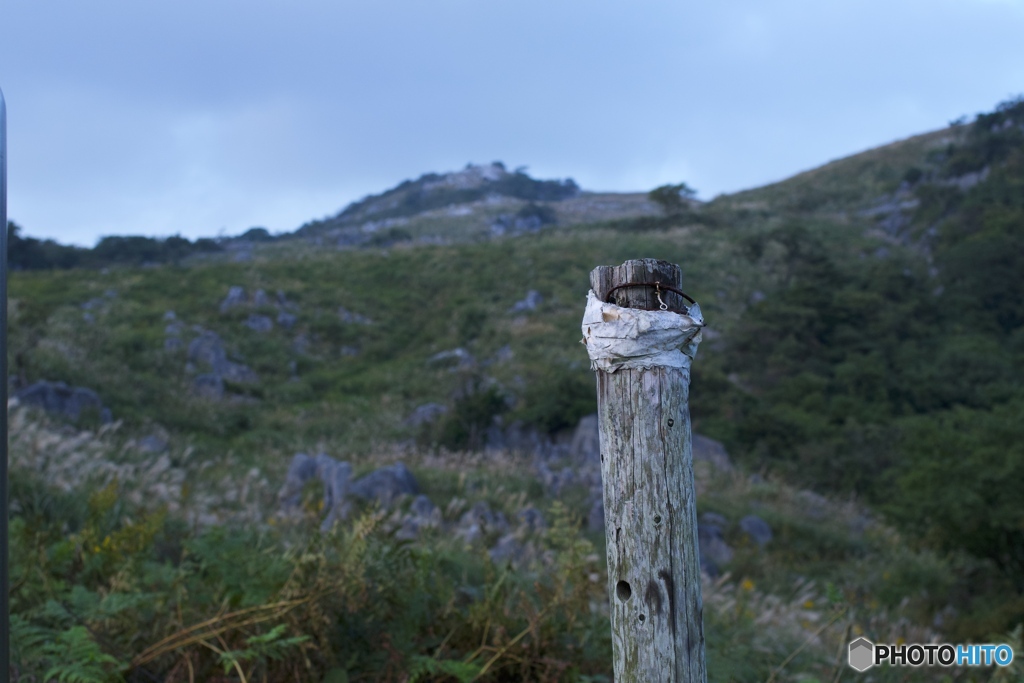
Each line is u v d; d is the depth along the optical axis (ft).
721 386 84.89
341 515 27.35
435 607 13.78
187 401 72.38
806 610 28.40
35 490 21.86
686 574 6.66
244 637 12.12
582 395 71.26
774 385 95.50
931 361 104.06
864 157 314.14
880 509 51.42
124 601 12.07
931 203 202.49
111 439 46.01
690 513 6.77
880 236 204.23
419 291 129.49
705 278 138.82
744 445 72.23
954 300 130.00
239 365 89.10
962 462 41.57
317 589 12.19
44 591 13.48
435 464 53.21
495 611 13.44
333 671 11.40
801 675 16.61
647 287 6.96
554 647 12.94
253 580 12.62
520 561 22.86
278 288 118.62
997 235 142.20
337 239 277.44
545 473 51.49
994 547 40.63
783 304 110.73
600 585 17.38
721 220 203.72
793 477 66.90
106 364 73.61
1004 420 43.88
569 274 132.57
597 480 50.98
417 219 343.87
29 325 71.72
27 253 175.83
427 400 84.33
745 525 48.08
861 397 90.17
